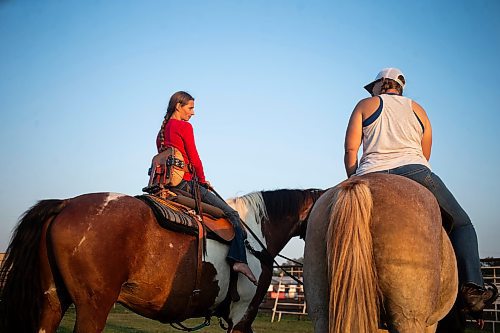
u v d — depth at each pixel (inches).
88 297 166.4
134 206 181.5
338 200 109.2
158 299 184.2
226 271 209.6
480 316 143.3
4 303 168.7
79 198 179.2
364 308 101.3
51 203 175.9
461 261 134.2
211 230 204.4
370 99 147.3
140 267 178.2
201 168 215.2
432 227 111.4
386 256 105.3
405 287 104.7
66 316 575.5
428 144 149.0
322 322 112.5
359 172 140.0
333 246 106.0
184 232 193.6
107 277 168.9
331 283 104.8
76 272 166.6
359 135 145.3
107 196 180.9
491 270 499.8
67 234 167.0
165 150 214.5
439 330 151.3
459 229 136.9
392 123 141.5
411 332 104.1
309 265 117.6
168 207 195.0
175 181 209.2
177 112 221.5
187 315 198.7
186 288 191.2
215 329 485.1
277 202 243.1
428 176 134.1
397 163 136.4
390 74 154.6
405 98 146.7
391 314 105.7
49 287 171.2
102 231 169.8
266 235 238.2
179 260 188.4
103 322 167.9
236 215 217.8
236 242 209.3
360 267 102.9
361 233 104.7
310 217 122.3
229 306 217.2
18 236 171.9
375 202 109.0
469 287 133.5
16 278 169.3
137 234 177.3
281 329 484.7
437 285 110.5
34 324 170.2
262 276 226.7
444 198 135.5
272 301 759.7
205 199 214.8
